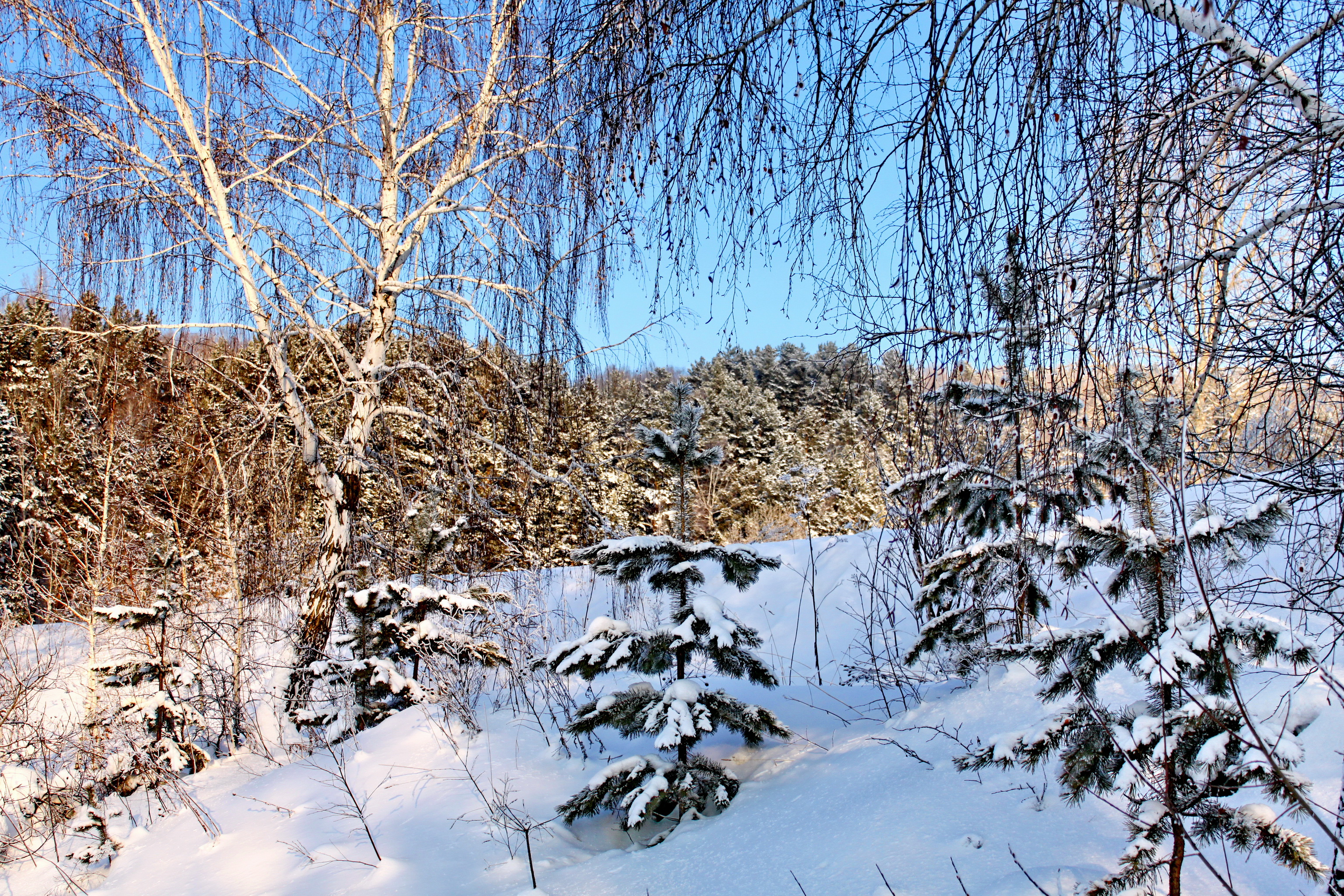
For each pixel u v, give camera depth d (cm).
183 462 776
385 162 677
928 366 217
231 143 650
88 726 543
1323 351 194
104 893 375
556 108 313
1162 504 220
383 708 556
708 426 2653
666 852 324
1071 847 247
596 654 369
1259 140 191
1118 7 177
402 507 713
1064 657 234
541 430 718
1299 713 189
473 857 347
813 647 786
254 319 651
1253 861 221
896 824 285
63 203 626
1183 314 196
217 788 505
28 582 838
